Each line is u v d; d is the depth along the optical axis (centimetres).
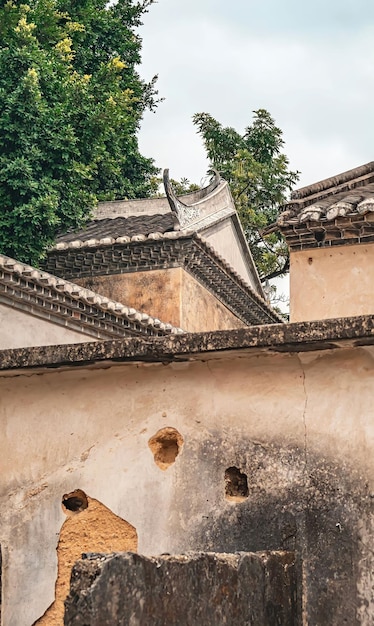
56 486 579
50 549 572
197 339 541
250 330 531
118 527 564
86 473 575
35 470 586
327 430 535
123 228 1867
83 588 394
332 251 1126
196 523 548
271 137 2794
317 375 541
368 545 513
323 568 518
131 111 2466
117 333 1431
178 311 1712
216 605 445
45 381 589
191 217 1820
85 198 1644
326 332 516
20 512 583
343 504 523
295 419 541
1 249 1553
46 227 1571
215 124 2820
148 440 567
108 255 1739
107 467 572
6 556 578
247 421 550
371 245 1107
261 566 483
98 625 389
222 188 2003
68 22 2295
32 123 1565
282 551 518
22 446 591
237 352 541
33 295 1238
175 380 568
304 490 531
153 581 416
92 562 400
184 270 1734
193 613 431
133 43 2506
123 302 1739
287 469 538
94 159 1697
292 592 513
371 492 519
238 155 2709
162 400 568
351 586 511
